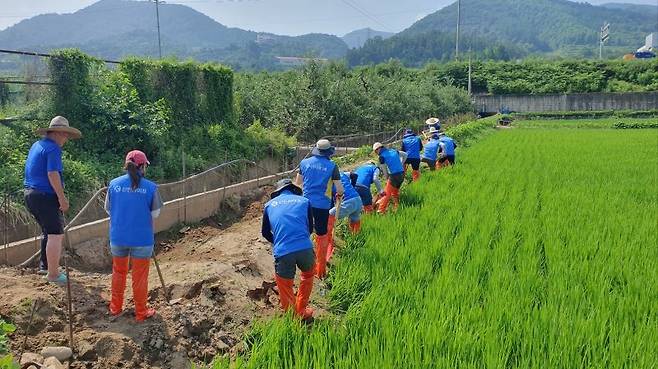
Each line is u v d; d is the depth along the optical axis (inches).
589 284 247.6
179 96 749.9
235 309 247.9
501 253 295.1
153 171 594.6
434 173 607.5
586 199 455.5
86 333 211.9
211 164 705.6
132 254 219.8
